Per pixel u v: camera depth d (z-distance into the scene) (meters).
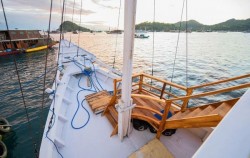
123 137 3.49
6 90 13.58
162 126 3.27
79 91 5.65
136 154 2.94
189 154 3.16
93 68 7.06
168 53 35.56
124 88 2.79
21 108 10.30
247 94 1.14
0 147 5.95
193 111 3.27
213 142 0.79
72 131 3.70
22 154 6.34
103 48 45.38
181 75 18.14
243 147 0.73
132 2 2.02
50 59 27.33
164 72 19.34
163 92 4.36
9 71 19.67
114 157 3.10
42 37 37.00
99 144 3.37
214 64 23.88
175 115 3.40
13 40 28.97
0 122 7.72
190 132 3.67
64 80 5.83
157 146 3.09
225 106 2.82
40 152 2.77
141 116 3.45
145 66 22.41
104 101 4.67
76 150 3.22
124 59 2.50
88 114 4.30
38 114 9.53
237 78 2.73
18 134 7.60
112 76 6.55
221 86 14.52
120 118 3.15
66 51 9.08
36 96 12.27
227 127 0.86
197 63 24.69
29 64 23.52
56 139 3.18
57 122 3.62
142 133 3.62
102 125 3.90
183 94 12.54
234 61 25.88
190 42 66.06
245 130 0.82
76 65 7.34
